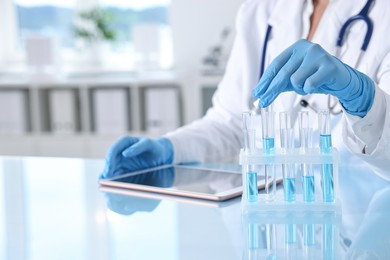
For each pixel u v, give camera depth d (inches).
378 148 32.9
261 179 28.0
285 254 20.2
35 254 21.5
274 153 27.4
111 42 142.9
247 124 28.3
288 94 46.4
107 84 121.2
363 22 46.1
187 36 128.4
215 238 22.6
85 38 139.6
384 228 23.2
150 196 31.4
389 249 20.4
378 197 29.1
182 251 21.1
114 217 26.7
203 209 27.8
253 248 21.1
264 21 53.3
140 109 120.3
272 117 28.3
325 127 27.3
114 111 119.8
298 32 50.5
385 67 42.9
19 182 37.0
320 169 26.6
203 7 126.2
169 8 135.6
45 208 29.2
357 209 26.6
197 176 36.5
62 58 141.9
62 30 144.3
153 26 125.0
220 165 42.1
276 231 23.3
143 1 138.9
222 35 125.0
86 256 21.0
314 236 22.4
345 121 36.5
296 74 28.6
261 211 26.5
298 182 27.0
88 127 122.1
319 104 45.4
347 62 45.4
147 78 119.0
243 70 53.1
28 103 128.0
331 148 27.3
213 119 53.6
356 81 30.9
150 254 20.9
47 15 144.0
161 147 42.6
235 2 123.9
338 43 46.7
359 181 33.6
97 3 141.3
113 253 21.1
